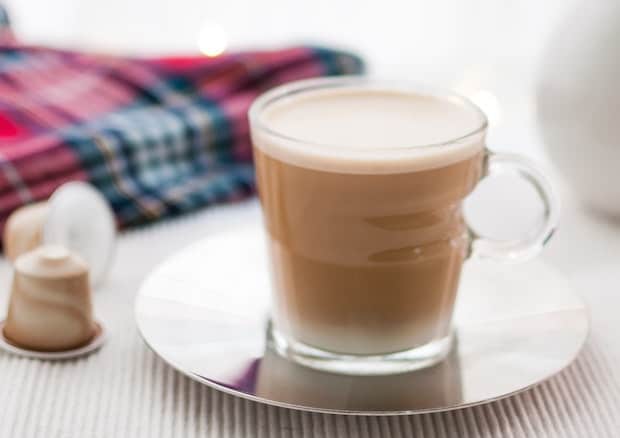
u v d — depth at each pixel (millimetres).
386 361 553
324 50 878
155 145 740
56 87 806
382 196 532
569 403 551
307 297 551
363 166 528
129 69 824
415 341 555
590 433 533
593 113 660
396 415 541
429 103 593
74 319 572
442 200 541
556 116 678
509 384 532
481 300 597
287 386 530
